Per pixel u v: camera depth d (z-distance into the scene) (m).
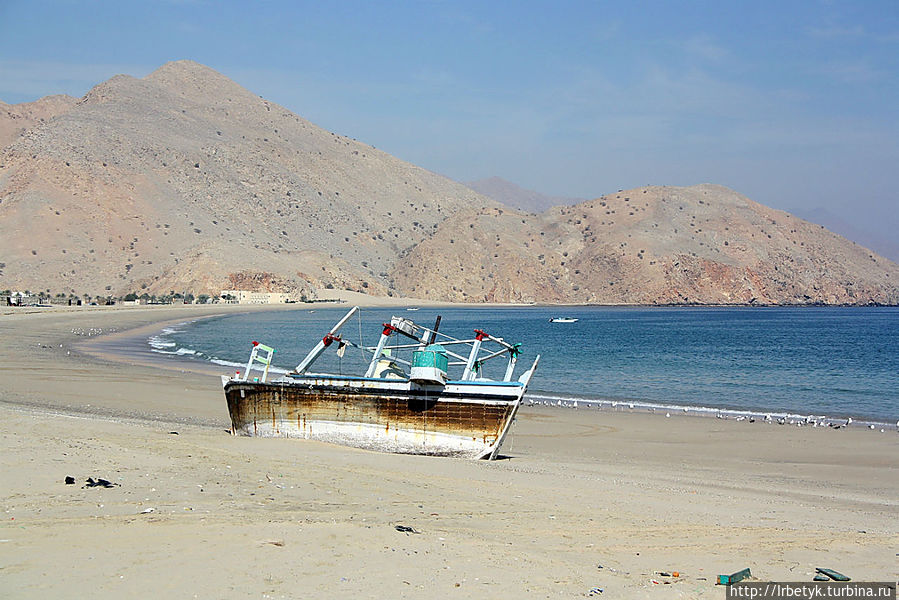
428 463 17.64
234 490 12.73
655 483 17.11
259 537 9.70
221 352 61.53
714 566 10.07
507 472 17.16
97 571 8.27
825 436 25.58
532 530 11.43
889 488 17.59
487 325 129.50
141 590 7.77
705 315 182.75
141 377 39.31
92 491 12.03
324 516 11.22
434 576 8.68
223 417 26.89
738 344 80.88
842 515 14.23
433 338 23.38
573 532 11.49
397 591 8.14
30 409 25.81
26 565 8.40
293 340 78.94
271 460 16.09
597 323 139.00
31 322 92.19
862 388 41.75
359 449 19.58
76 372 40.31
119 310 147.38
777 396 37.97
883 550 11.20
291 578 8.33
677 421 28.91
